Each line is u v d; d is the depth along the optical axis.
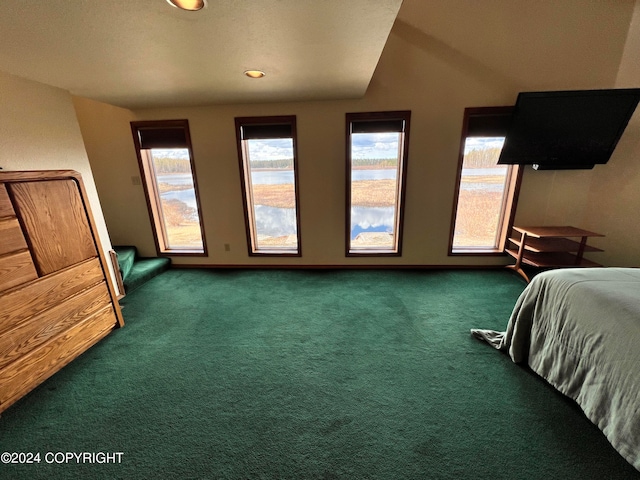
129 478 1.25
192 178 3.55
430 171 3.27
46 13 1.29
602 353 1.33
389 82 3.03
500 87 2.97
